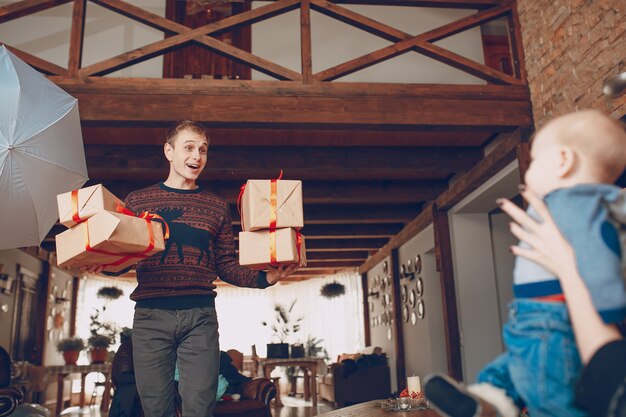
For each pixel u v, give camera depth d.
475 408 0.77
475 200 5.53
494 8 4.36
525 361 0.81
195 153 1.84
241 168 4.93
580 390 0.71
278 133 4.75
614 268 0.72
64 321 10.17
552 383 0.78
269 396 3.61
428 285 7.08
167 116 3.78
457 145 5.18
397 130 4.09
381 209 7.17
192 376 1.66
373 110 3.96
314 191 6.07
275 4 4.07
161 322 1.67
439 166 5.16
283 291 13.77
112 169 4.83
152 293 1.68
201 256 1.76
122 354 3.12
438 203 6.23
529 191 0.81
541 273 0.85
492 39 5.25
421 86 4.05
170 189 1.83
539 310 0.83
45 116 2.58
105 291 10.55
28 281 8.32
